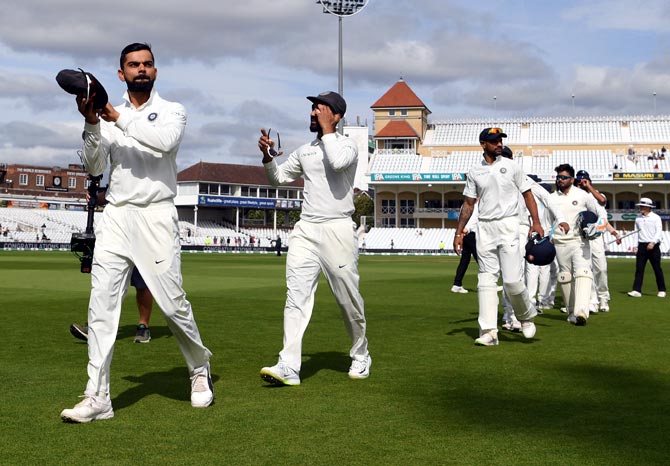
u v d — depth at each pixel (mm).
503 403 4504
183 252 61250
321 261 5234
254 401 4566
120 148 4262
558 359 6234
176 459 3324
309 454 3406
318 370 5719
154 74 4316
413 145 75188
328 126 5066
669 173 65062
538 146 72438
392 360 6188
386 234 69625
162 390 4898
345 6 34000
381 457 3357
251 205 83875
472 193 7305
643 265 13625
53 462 3271
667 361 6129
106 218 4285
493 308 7129
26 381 5168
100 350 4113
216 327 8539
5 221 69938
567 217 9008
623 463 3275
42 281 17234
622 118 73250
